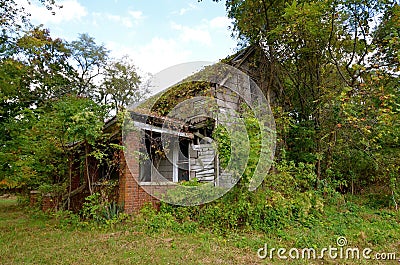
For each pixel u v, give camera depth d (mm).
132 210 8055
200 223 7477
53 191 9383
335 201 9523
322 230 7070
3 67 9125
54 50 21750
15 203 14320
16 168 8242
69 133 7875
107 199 8156
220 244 6102
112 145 8000
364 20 10359
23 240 6531
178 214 7910
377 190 10883
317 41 11227
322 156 10820
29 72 17281
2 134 8273
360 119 9117
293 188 8695
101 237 6641
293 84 12594
